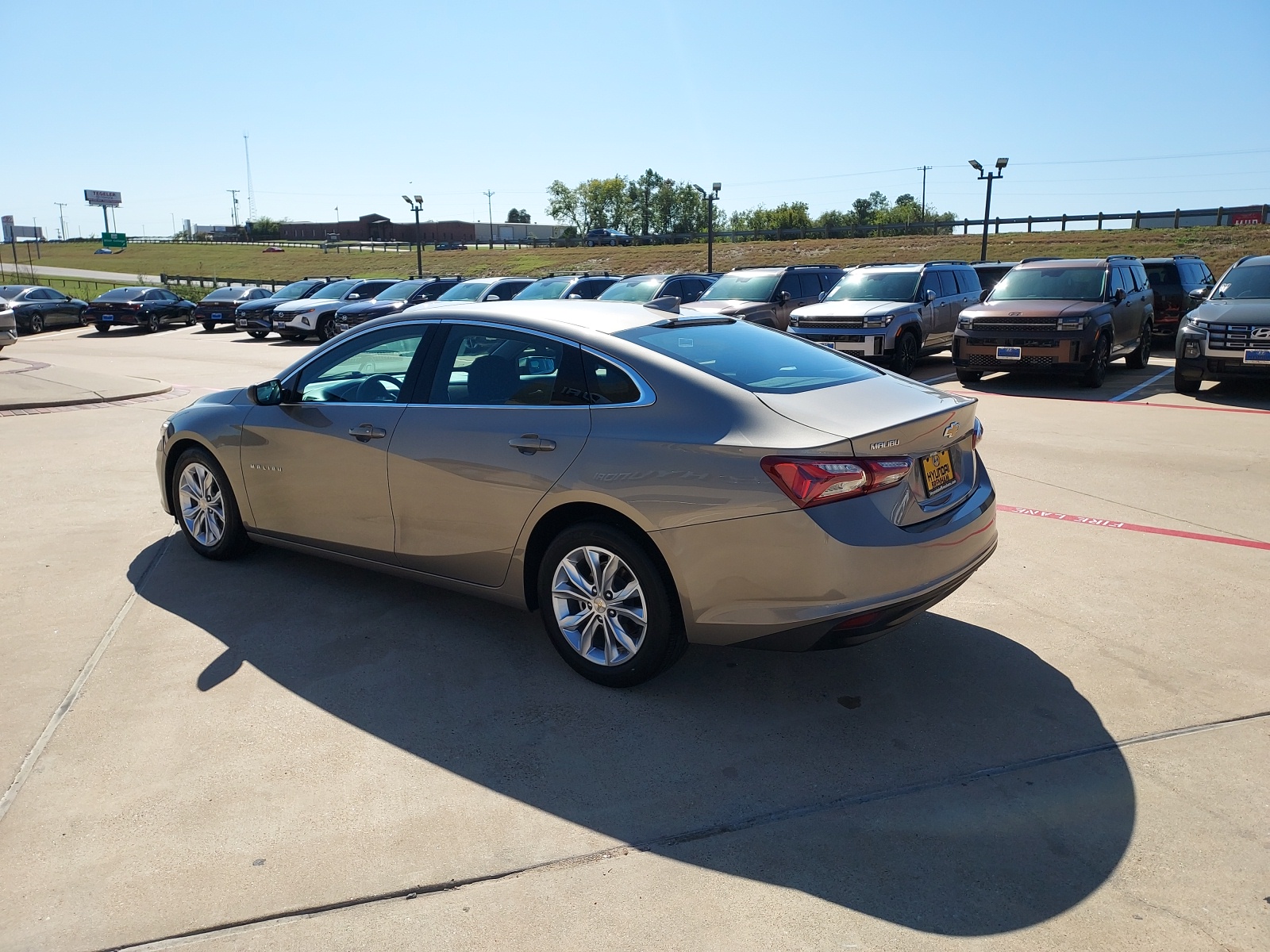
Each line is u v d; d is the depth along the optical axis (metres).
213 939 2.37
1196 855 2.67
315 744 3.33
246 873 2.63
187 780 3.10
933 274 15.56
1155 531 5.81
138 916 2.45
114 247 109.94
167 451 5.37
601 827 2.84
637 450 3.48
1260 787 3.01
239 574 5.08
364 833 2.81
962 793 3.00
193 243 120.31
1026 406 11.02
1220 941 2.33
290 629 4.34
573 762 3.21
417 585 4.94
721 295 16.42
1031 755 3.23
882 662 4.00
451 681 3.83
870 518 3.24
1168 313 17.08
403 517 4.21
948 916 2.43
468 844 2.76
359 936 2.38
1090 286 13.05
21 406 11.20
